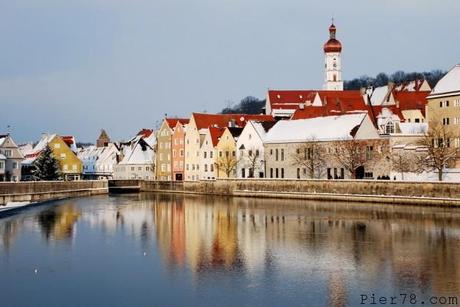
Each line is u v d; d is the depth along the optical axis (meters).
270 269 63.75
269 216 110.69
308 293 54.31
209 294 54.50
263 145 180.88
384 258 68.88
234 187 170.62
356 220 102.12
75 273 62.75
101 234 89.31
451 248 74.69
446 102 152.88
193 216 113.31
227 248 76.12
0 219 108.31
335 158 157.38
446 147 139.62
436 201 121.12
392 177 143.75
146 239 84.12
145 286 57.41
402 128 163.62
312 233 88.06
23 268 65.25
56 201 154.12
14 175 190.12
